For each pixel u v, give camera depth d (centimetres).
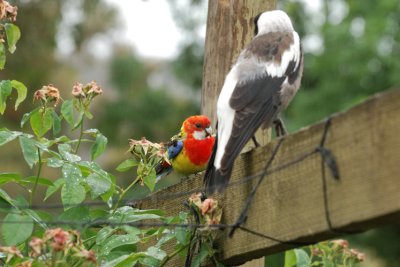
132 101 3594
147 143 866
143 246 912
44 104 867
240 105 789
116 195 951
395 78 3023
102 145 861
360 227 632
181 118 3584
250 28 1028
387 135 600
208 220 766
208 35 1045
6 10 889
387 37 3105
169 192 902
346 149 633
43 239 720
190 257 798
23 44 2944
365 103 620
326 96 3103
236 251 757
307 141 672
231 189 771
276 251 723
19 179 857
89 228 876
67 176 822
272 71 855
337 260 960
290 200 687
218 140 772
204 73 1045
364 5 3180
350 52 3102
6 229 762
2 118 2998
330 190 645
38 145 824
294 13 3306
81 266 764
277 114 854
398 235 3005
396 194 589
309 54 3272
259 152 734
